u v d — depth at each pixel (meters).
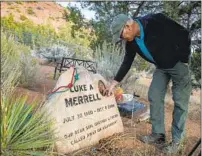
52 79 6.81
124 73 3.40
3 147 2.24
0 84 3.14
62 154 2.52
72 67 3.01
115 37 3.04
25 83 5.11
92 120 3.06
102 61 6.18
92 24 8.90
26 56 6.10
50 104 2.64
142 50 3.10
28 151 2.31
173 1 7.20
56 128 2.53
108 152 2.88
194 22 7.24
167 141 3.40
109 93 3.36
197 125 4.45
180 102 3.18
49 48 12.38
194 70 6.62
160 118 3.32
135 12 8.37
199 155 2.76
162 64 3.09
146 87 6.96
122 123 3.56
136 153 2.87
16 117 2.34
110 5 8.55
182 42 3.06
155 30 3.01
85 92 3.07
